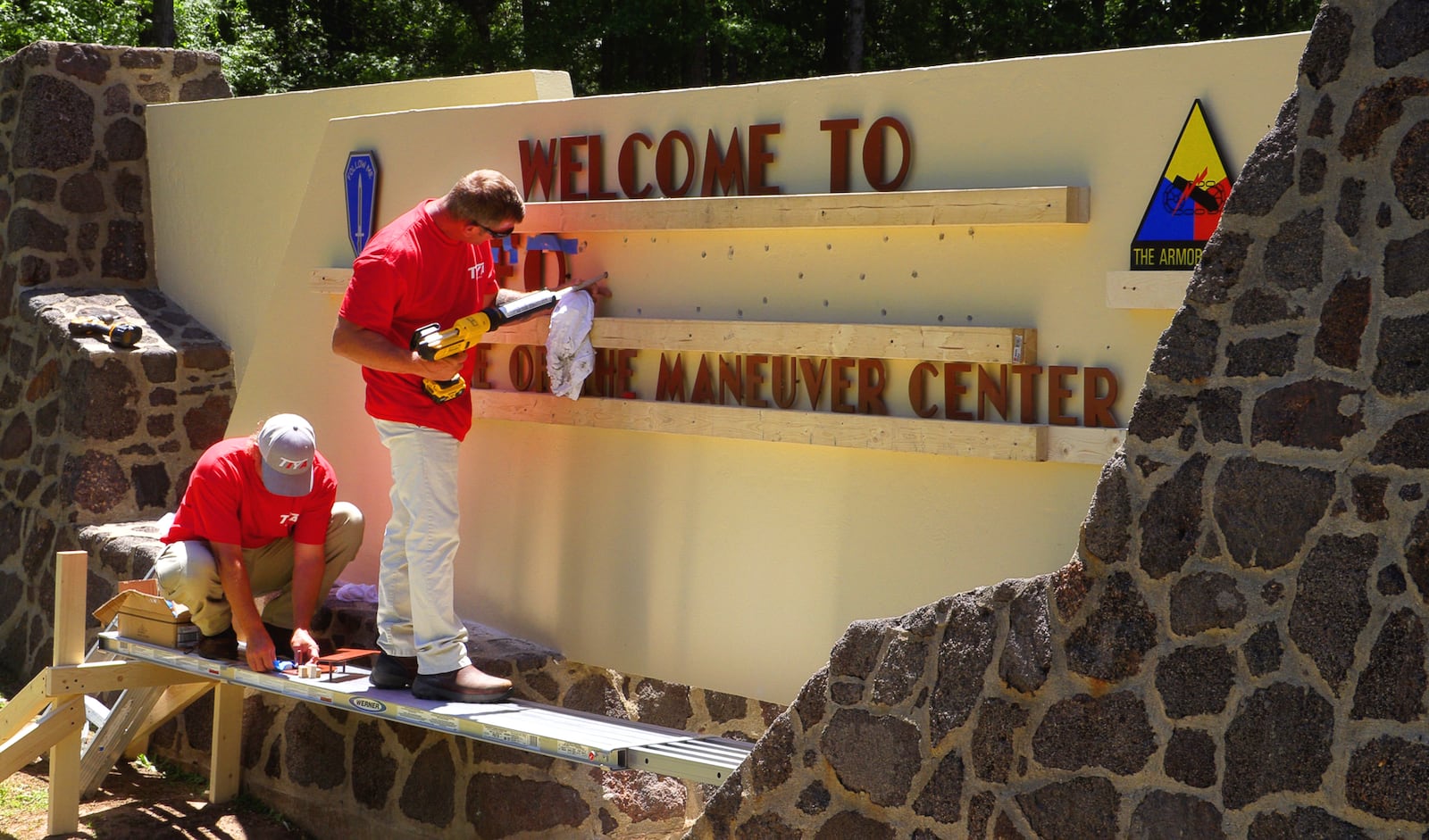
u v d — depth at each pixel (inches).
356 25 812.6
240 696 251.1
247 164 315.6
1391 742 108.0
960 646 135.6
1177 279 149.0
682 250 195.9
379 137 238.5
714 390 192.5
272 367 256.8
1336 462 113.6
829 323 178.4
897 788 138.2
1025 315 163.5
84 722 230.4
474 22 780.6
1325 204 116.6
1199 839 118.0
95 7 656.4
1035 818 128.0
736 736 211.0
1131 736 123.0
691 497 196.2
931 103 170.4
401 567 192.7
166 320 329.7
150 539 286.4
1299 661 114.0
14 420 332.2
